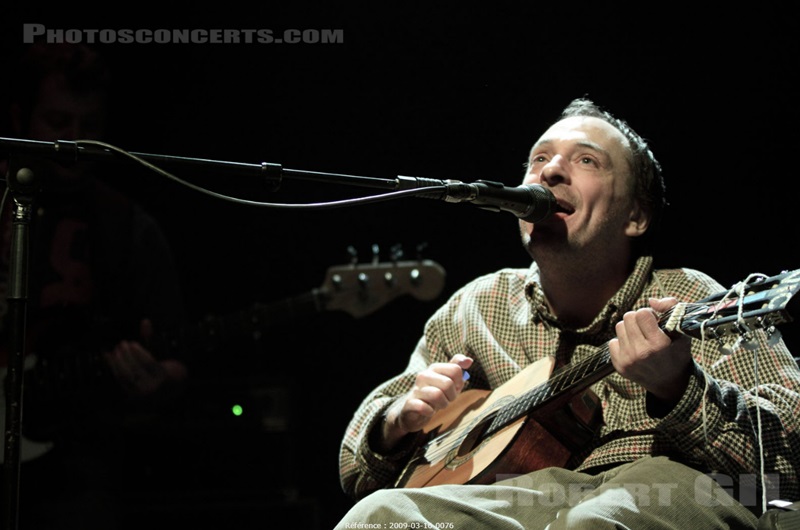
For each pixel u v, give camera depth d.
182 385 3.10
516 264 3.62
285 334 3.87
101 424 3.01
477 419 1.85
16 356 1.46
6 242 3.00
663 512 1.49
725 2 3.22
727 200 3.24
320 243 3.82
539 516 1.61
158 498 3.04
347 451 2.03
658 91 3.29
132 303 3.13
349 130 3.66
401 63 3.58
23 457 2.91
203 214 3.85
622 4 3.32
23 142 1.47
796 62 3.17
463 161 3.51
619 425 1.73
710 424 1.51
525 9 3.42
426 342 2.12
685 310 1.45
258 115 3.72
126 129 3.71
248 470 3.10
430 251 3.69
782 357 1.71
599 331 1.82
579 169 1.82
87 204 3.12
